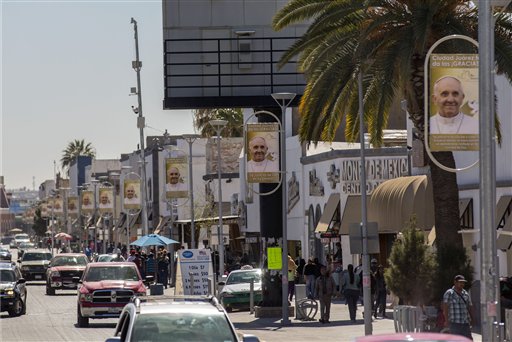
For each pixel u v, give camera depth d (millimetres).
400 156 68750
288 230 85500
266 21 58500
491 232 24812
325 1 43000
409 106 41219
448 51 38562
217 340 18938
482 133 25078
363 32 38094
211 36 58312
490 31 25188
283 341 38750
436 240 41438
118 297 46969
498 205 47625
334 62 41344
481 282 24750
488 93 25094
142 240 79312
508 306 37719
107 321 51625
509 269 48312
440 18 39375
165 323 19203
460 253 39875
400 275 39938
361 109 41375
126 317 20297
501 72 38469
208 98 58094
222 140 118375
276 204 54000
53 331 44656
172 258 90000
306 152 79250
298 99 58281
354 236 40156
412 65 40219
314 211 77500
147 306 20047
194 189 128750
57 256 80500
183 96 58062
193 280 57719
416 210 53438
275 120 58625
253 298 56500
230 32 58406
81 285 48094
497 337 24266
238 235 111562
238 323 49406
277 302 53594
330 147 75312
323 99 41562
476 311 39969
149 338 18797
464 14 40719
